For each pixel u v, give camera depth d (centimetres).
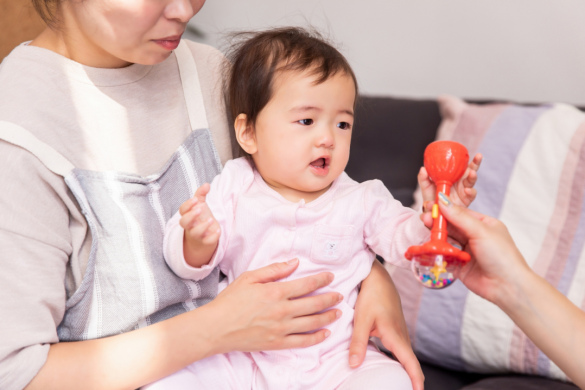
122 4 92
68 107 100
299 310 100
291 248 108
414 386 102
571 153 159
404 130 194
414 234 104
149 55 99
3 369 89
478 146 174
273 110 109
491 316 150
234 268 112
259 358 105
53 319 94
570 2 206
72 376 91
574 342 95
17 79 98
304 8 250
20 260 91
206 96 119
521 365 145
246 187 113
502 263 95
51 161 95
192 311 98
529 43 215
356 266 112
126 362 93
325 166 110
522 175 164
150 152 108
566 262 150
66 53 104
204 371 103
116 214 100
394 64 239
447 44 229
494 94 224
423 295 161
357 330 106
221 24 264
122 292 99
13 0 137
